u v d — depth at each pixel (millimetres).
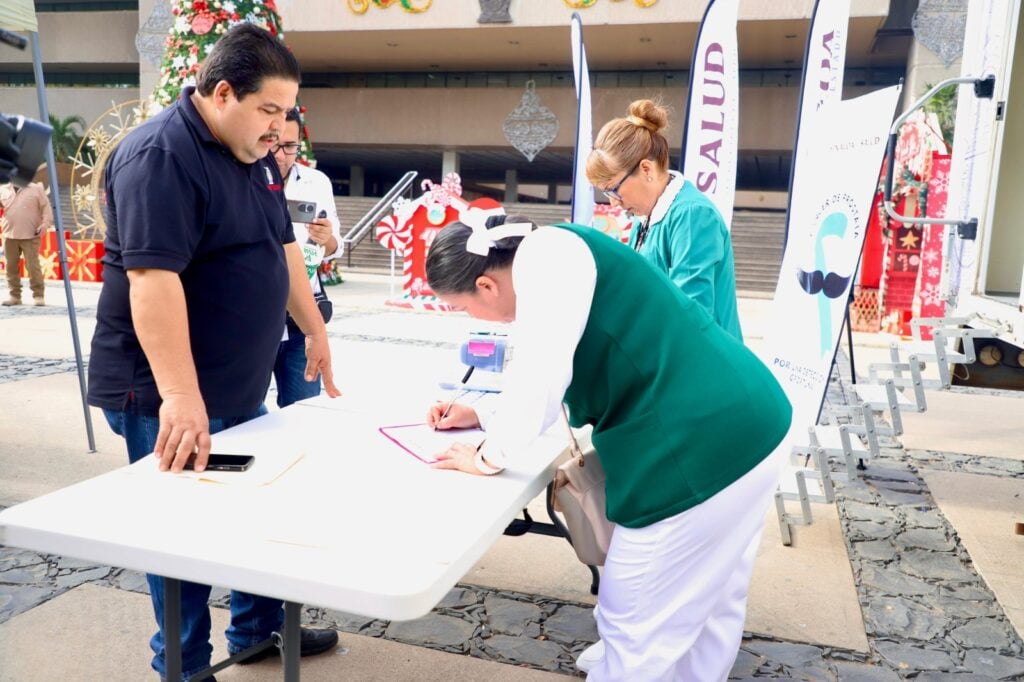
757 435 1574
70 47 27031
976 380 3895
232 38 1687
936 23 17391
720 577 1635
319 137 27703
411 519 1309
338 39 23156
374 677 2225
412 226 10883
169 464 1541
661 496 1564
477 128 26578
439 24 21641
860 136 3266
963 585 2918
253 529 1242
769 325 4082
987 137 3918
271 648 2281
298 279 2238
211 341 1840
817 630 2559
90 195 13328
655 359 1558
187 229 1691
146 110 11500
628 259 1586
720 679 1866
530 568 2984
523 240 1547
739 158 26688
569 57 24375
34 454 4109
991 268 4004
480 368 2281
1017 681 2283
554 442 1848
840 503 3809
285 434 1798
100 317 1848
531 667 2301
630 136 2514
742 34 21078
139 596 2652
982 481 4195
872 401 3482
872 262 9562
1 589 2660
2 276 13508
